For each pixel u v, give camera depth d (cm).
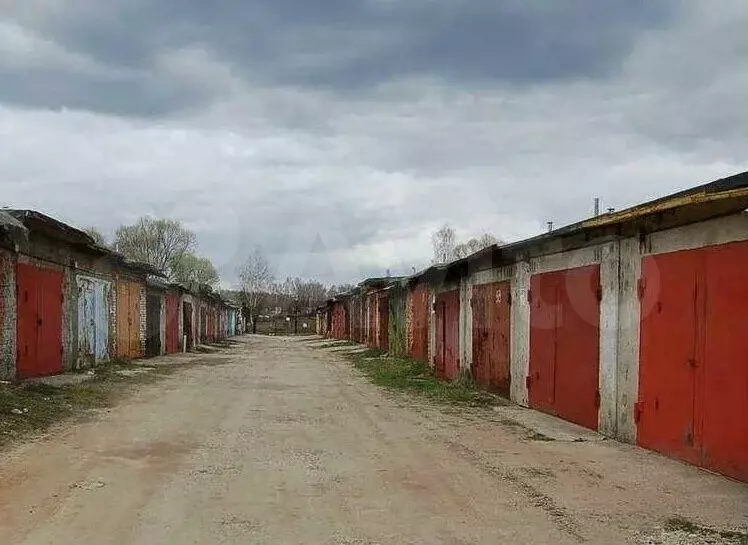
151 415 1115
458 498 632
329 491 652
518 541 517
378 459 796
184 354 3117
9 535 514
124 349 2361
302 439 919
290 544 504
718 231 736
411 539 519
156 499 614
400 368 2162
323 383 1720
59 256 1688
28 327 1478
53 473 700
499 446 884
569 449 869
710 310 746
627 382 920
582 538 524
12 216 1296
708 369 748
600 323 998
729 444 713
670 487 676
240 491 646
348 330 4853
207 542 505
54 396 1249
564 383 1118
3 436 868
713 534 535
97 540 506
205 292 4169
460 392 1511
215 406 1247
